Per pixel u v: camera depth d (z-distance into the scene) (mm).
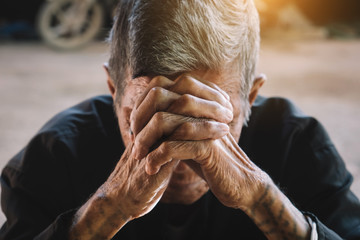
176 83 659
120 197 704
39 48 6449
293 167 951
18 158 948
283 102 1018
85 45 6340
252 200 730
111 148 970
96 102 1018
